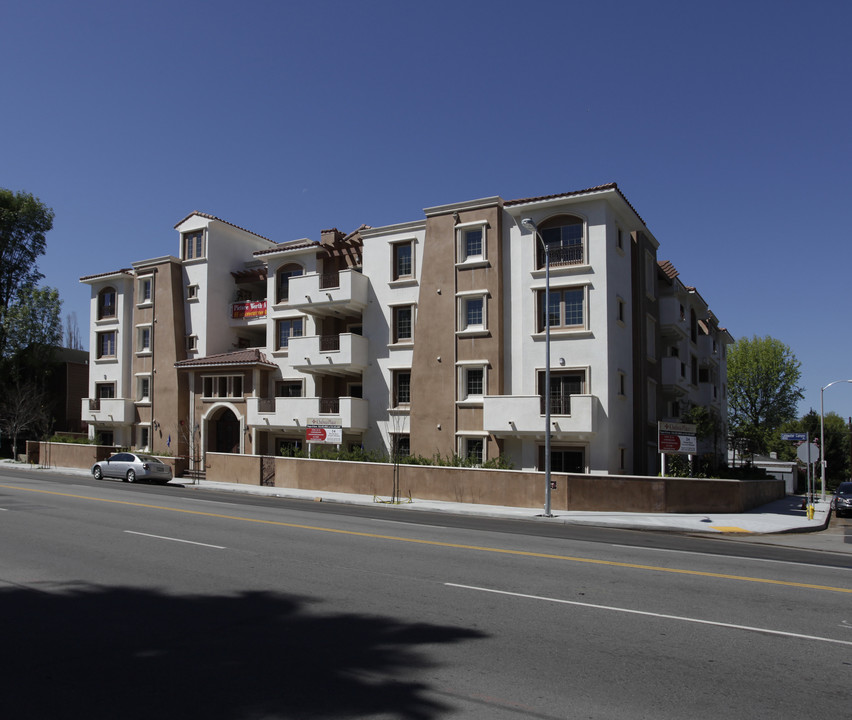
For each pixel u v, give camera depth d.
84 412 43.19
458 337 29.73
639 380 29.30
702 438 30.25
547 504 21.89
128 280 43.16
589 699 5.58
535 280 28.00
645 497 23.19
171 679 5.93
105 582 9.83
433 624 7.77
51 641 7.04
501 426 27.22
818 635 7.64
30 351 47.88
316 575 10.43
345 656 6.59
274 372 36.16
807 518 24.56
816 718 5.28
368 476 27.86
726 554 14.45
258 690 5.68
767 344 68.12
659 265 35.81
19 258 51.59
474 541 14.71
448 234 30.45
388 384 32.06
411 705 5.39
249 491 29.14
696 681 6.05
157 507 19.86
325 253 35.16
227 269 40.59
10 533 14.32
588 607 8.73
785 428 73.81
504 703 5.46
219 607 8.45
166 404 39.62
